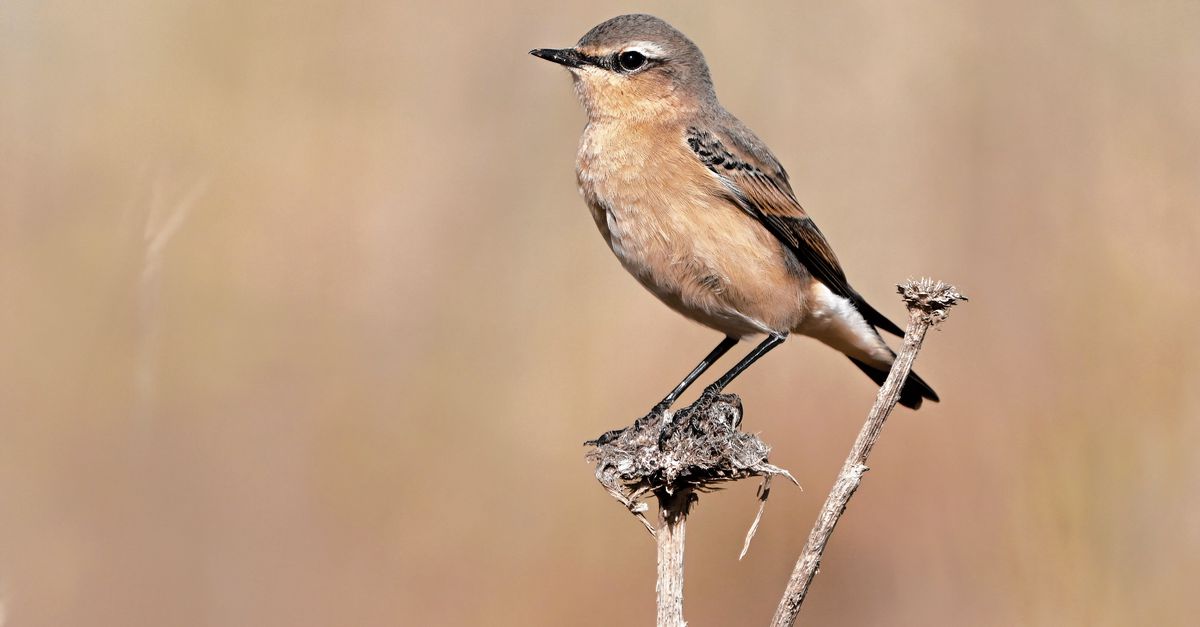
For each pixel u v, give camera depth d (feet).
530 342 46.19
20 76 49.98
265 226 47.88
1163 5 47.78
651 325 47.32
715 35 52.49
